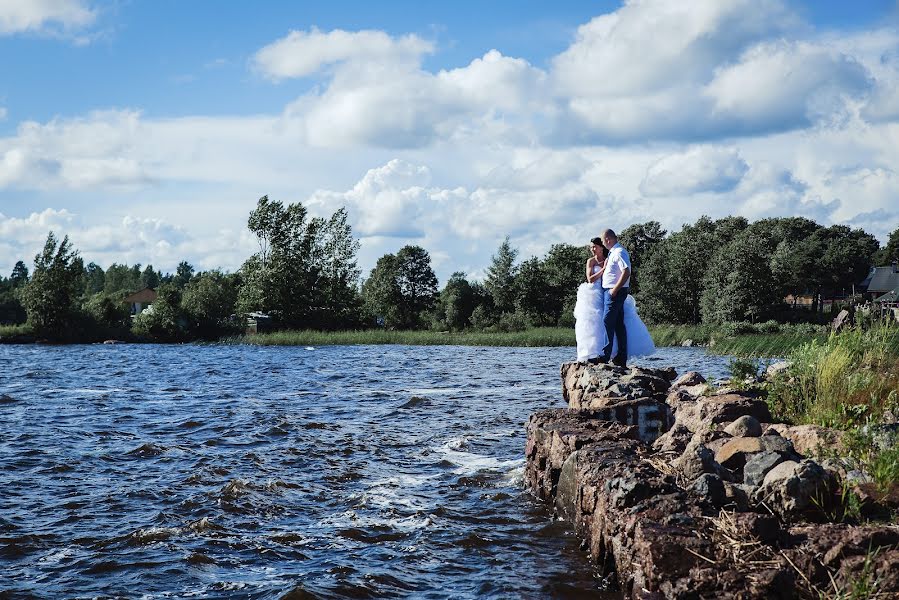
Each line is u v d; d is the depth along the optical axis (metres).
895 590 3.89
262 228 84.12
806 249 117.19
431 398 18.42
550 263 102.94
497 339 57.75
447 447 11.70
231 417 15.35
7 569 6.35
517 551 6.52
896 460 5.36
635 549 4.84
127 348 56.47
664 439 7.56
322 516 7.88
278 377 26.09
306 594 5.59
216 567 6.34
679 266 89.50
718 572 4.26
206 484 9.34
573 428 8.05
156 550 6.80
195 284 80.44
